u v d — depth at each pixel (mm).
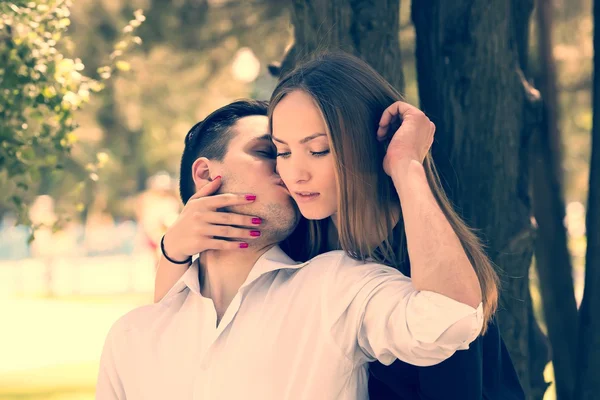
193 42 9328
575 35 9500
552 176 4336
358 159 2363
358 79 2424
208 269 2613
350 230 2375
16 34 4188
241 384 2385
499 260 3553
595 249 3740
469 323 2105
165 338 2580
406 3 7789
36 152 4676
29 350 13594
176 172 19672
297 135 2363
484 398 2555
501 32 3592
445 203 2461
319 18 3484
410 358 2205
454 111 3596
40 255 25922
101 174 19188
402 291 2244
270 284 2520
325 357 2332
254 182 2521
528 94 3764
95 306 20203
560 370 4246
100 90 4453
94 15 11305
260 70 9422
